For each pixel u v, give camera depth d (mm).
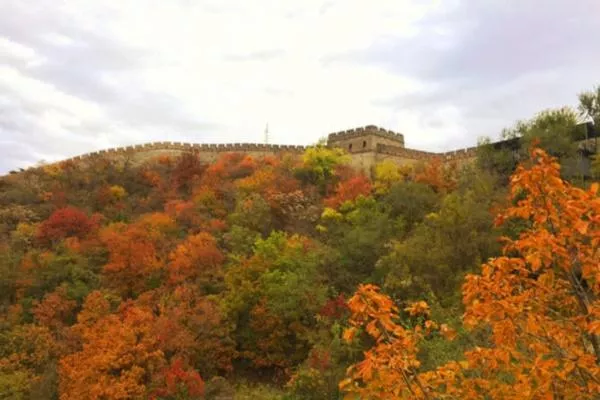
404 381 5742
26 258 33625
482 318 6008
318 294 26891
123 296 31016
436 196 35594
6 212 44125
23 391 23188
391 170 45125
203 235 34562
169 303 27453
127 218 43531
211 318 26344
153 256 32344
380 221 32156
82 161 59844
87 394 21578
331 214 37875
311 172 48719
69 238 36875
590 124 33781
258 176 47125
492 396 6152
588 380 5477
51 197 48625
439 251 24672
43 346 25484
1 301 31031
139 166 57594
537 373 5426
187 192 49906
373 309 5871
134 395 21719
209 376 25922
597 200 5293
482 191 29516
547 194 5668
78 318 27219
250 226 37906
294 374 23531
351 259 30281
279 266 29703
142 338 23844
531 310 6000
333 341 22594
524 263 6102
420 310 6863
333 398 20672
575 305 6199
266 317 27359
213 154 62938
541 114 34125
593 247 5520
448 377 6168
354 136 61594
